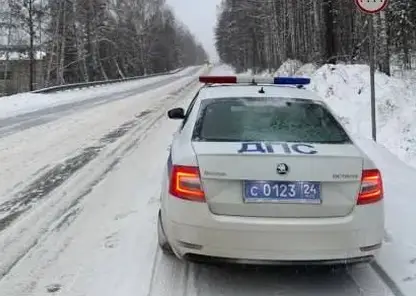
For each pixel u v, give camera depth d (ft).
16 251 15.56
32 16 133.59
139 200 20.94
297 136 13.71
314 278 13.70
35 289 13.01
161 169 26.86
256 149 12.44
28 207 20.10
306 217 11.89
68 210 19.67
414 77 66.64
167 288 13.01
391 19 81.97
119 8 259.60
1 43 148.77
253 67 239.50
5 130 42.29
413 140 31.71
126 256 15.03
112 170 26.66
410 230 16.84
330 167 11.99
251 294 12.79
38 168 27.12
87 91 109.19
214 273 13.91
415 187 21.68
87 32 187.52
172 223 12.34
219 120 14.42
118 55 240.12
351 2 93.15
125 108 63.52
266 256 11.80
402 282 13.34
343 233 11.86
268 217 11.84
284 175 11.84
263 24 189.88
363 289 13.03
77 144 34.99
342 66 56.59
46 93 95.09
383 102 40.73
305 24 118.21
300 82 18.71
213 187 11.96
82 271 14.06
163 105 67.77
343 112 41.96
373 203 12.26
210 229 11.85
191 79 180.55
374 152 28.04
